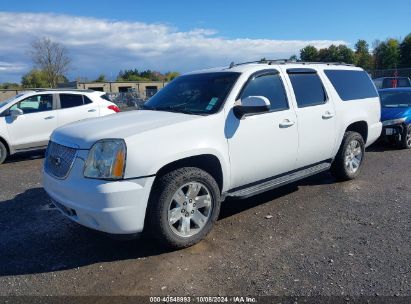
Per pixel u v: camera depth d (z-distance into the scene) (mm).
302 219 5000
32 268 3906
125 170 3713
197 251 4160
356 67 6879
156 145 3881
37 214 5453
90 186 3729
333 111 5867
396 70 34375
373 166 7836
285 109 5141
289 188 6316
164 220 3951
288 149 5152
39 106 9953
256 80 4949
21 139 9594
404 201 5590
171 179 3959
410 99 10438
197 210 4250
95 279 3664
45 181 4363
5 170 8594
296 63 5723
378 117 7031
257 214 5211
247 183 4867
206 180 4215
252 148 4703
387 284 3424
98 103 10742
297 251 4105
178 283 3553
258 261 3910
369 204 5496
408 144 9766
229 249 4195
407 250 4055
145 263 3934
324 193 6031
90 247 4336
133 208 3756
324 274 3623
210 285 3504
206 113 4469
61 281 3648
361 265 3770
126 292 3439
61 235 4691
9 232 4828
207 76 5215
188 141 4105
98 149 3783
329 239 4379
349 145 6344
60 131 4398
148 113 4703
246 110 4453
